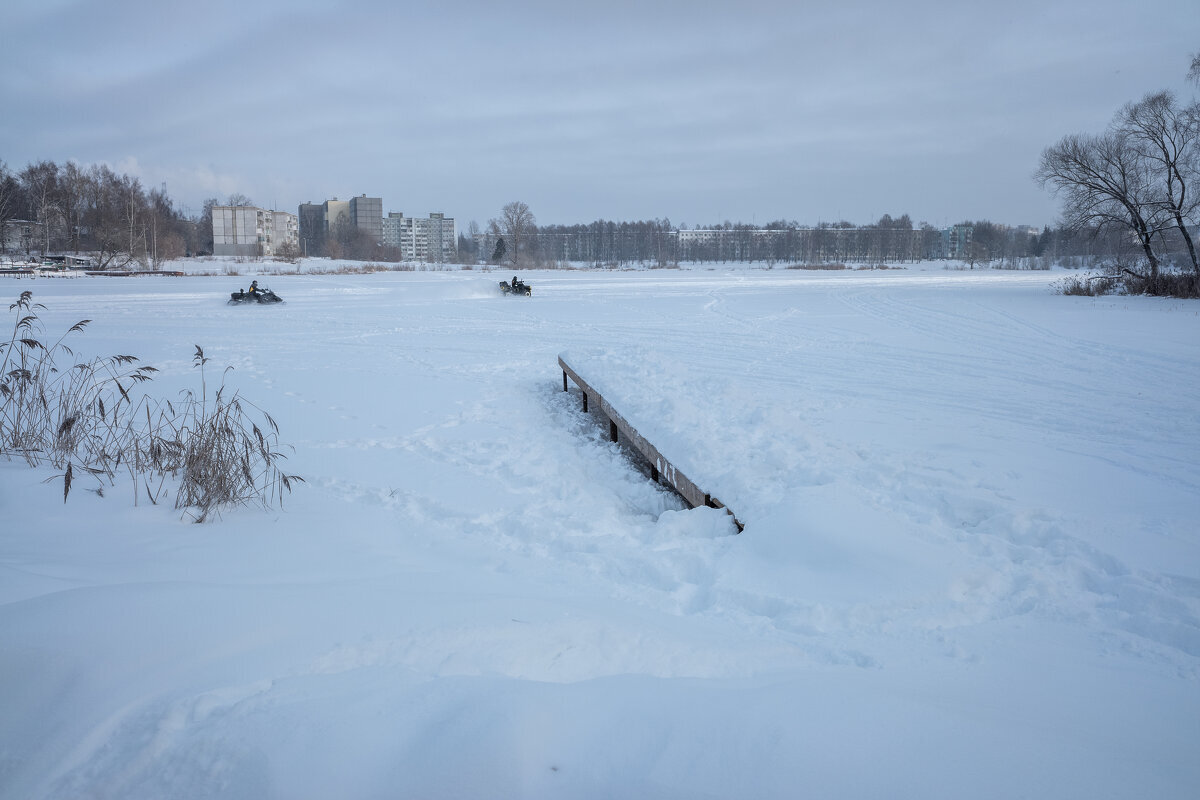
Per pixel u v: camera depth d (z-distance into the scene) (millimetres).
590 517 5020
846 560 3828
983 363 12344
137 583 2967
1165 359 12531
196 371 11328
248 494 4969
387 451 6910
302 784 1774
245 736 1924
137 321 19516
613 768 1889
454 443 7289
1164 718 2469
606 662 2596
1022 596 3580
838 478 5035
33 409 6215
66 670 2242
